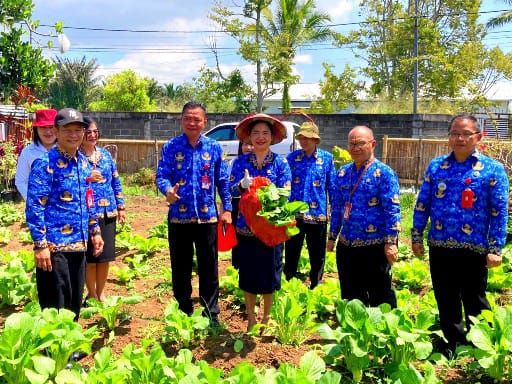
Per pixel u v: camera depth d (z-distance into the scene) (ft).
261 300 20.18
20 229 35.17
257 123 16.31
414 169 53.11
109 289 22.18
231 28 94.48
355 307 13.28
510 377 12.91
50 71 56.85
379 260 15.96
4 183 44.16
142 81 135.74
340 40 100.53
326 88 101.71
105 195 18.71
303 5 96.43
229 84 99.76
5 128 47.06
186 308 17.22
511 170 35.22
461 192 14.56
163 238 31.60
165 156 16.69
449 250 14.75
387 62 111.24
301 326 15.48
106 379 11.66
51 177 13.85
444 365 14.17
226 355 14.64
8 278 19.49
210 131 56.29
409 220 37.52
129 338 16.44
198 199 16.63
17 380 11.78
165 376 11.95
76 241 14.26
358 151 15.67
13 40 53.31
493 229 14.30
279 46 92.99
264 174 16.56
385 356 13.74
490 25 98.84
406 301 18.15
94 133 18.43
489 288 21.86
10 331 11.82
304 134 21.48
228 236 17.40
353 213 15.94
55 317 13.08
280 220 14.97
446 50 109.40
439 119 67.62
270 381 11.29
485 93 92.89
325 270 25.27
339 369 13.88
